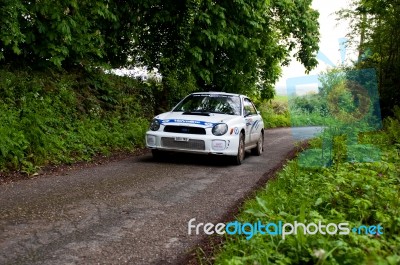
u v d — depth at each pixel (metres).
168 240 4.22
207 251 3.94
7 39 9.26
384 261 2.82
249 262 3.35
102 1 12.06
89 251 3.84
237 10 15.03
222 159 9.93
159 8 14.52
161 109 14.73
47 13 10.48
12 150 7.39
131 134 11.27
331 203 4.74
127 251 3.89
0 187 6.11
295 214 4.50
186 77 15.16
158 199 5.83
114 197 5.85
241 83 18.53
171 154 10.23
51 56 10.87
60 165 7.98
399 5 13.20
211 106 10.01
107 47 13.23
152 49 15.23
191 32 14.79
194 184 6.92
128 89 13.98
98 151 9.52
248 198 5.83
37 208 5.13
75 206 5.30
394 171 6.33
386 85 13.13
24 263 3.49
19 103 9.20
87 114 11.07
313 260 3.23
